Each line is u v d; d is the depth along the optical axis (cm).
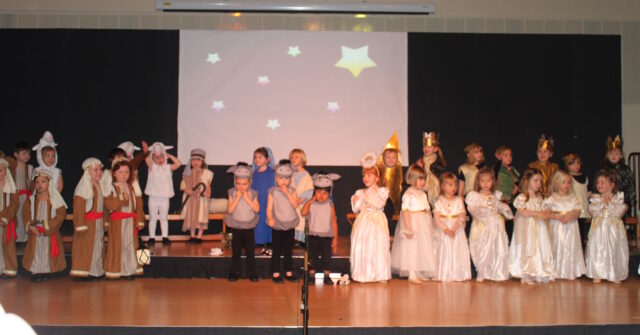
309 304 532
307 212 640
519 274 645
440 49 882
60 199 639
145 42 866
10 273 640
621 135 891
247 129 866
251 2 862
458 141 879
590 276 642
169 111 866
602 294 577
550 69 888
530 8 890
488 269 645
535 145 884
